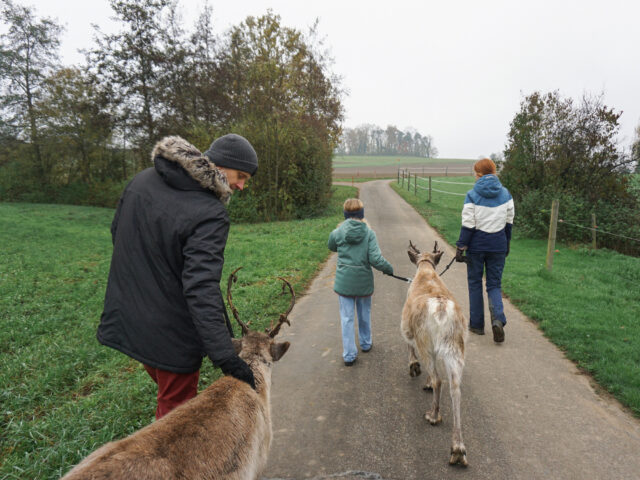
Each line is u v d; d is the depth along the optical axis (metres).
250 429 1.94
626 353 4.57
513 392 3.92
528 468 2.87
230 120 27.42
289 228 16.05
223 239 1.91
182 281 1.89
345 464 2.94
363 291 4.46
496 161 15.20
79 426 3.30
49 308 6.52
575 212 12.62
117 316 1.97
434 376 3.37
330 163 26.70
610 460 2.95
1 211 22.64
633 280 8.39
